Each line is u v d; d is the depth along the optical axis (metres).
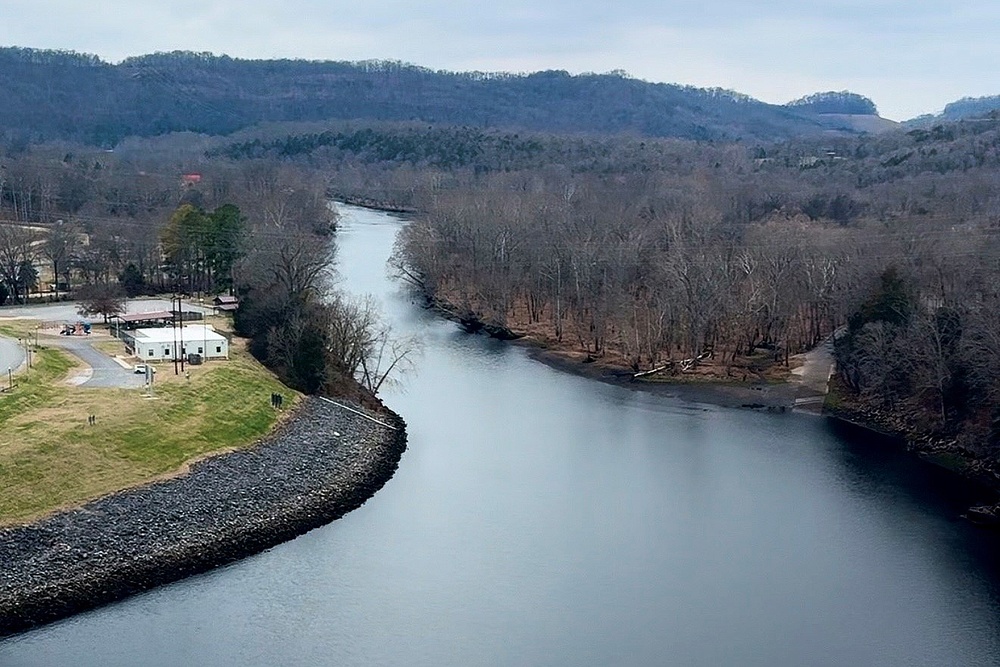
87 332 153.00
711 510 109.25
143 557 92.94
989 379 121.56
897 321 143.00
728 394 153.25
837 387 152.75
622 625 85.50
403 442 129.75
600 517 107.06
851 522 106.38
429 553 97.94
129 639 81.25
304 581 91.75
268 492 107.62
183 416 119.31
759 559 97.88
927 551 99.81
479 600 89.12
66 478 100.88
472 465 121.88
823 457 126.38
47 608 84.25
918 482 118.06
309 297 154.88
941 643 83.44
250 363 142.75
